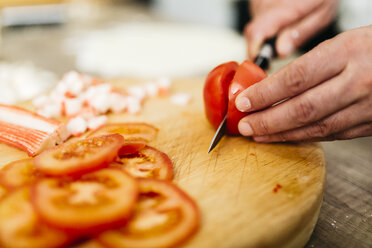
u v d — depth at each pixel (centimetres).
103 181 31
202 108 48
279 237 30
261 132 38
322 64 33
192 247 28
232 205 32
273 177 35
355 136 37
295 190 33
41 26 104
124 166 35
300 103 35
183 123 45
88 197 29
